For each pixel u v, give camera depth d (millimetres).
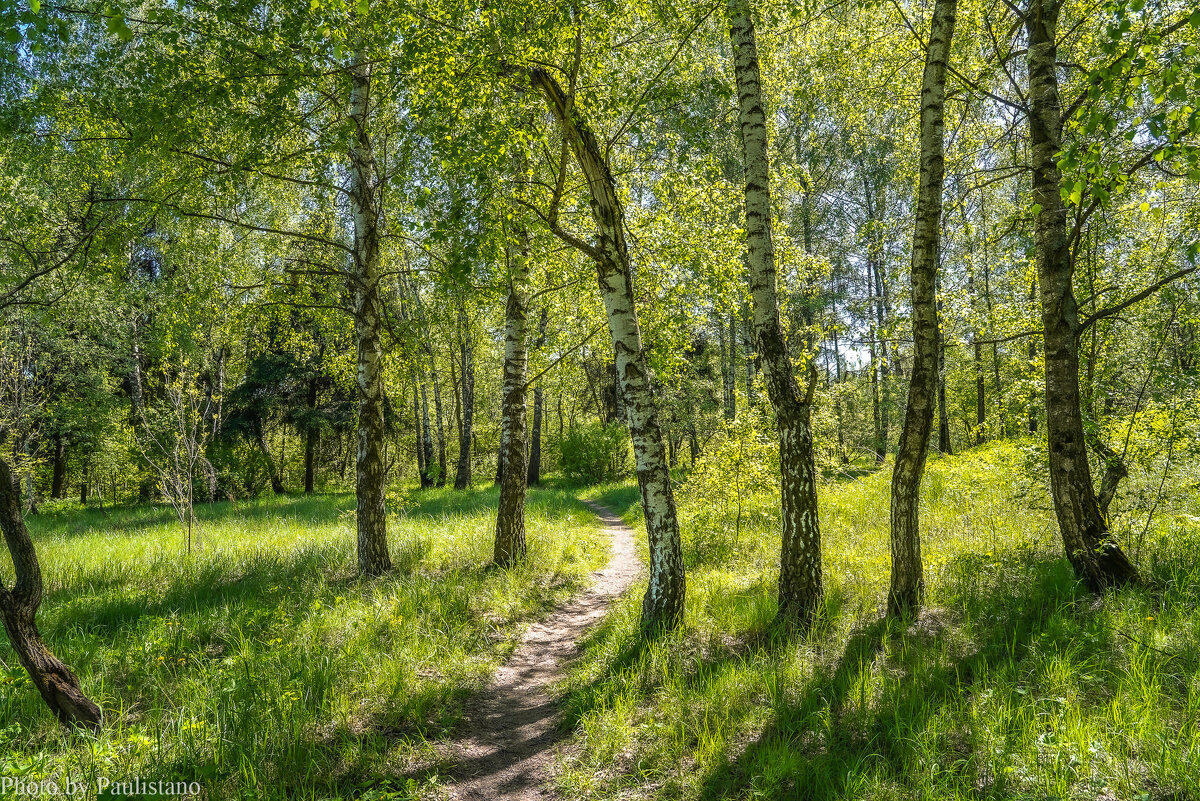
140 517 17281
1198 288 6266
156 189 7641
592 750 3922
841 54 8062
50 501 21562
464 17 5562
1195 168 3170
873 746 3574
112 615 6727
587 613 7367
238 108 6938
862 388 23906
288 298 9023
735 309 8508
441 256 8586
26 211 7801
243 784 3533
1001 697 3707
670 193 8000
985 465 10414
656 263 8328
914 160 9031
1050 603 5121
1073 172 3479
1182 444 6098
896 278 7902
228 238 10766
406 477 34719
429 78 5613
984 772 3184
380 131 8961
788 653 4770
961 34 7555
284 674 4824
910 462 5426
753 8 5746
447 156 5484
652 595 5879
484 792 3631
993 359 16234
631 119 5984
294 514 16297
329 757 3914
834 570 7039
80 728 3967
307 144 8633
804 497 5582
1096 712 3529
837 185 21875
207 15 6488
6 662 5344
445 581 7648
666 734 3979
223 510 18047
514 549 8625
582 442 26000
